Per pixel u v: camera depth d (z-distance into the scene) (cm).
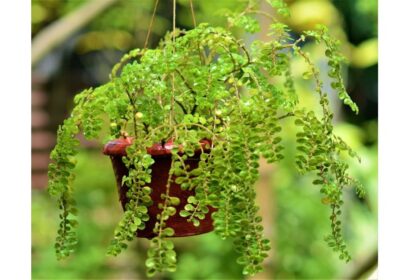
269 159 169
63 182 182
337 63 185
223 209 166
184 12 473
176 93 199
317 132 175
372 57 517
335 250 178
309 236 457
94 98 185
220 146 167
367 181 462
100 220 496
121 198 194
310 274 443
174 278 448
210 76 176
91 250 473
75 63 561
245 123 170
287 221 452
